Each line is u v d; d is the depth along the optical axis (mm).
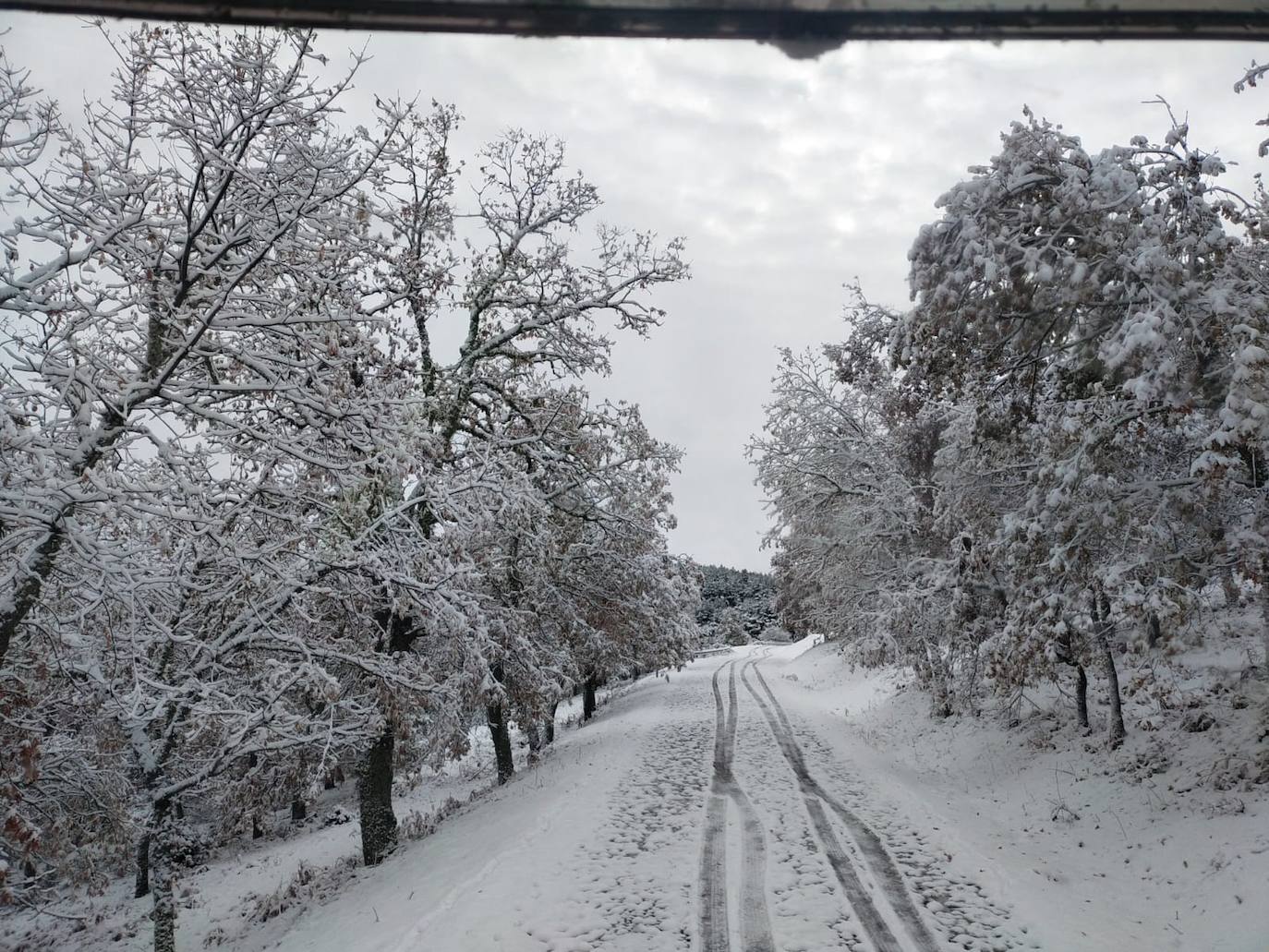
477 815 15109
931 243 10852
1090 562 11516
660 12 1209
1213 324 9328
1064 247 10297
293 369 9344
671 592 21484
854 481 25609
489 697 15000
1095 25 1270
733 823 11812
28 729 8445
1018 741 17047
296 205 8773
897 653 21438
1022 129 10320
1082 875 10195
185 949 14250
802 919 8227
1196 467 9016
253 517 10773
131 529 9242
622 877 9508
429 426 15555
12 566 8047
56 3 1180
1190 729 12859
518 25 1236
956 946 7555
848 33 1237
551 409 17484
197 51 8781
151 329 9375
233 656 11031
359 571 10906
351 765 18172
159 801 10789
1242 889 8484
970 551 16719
